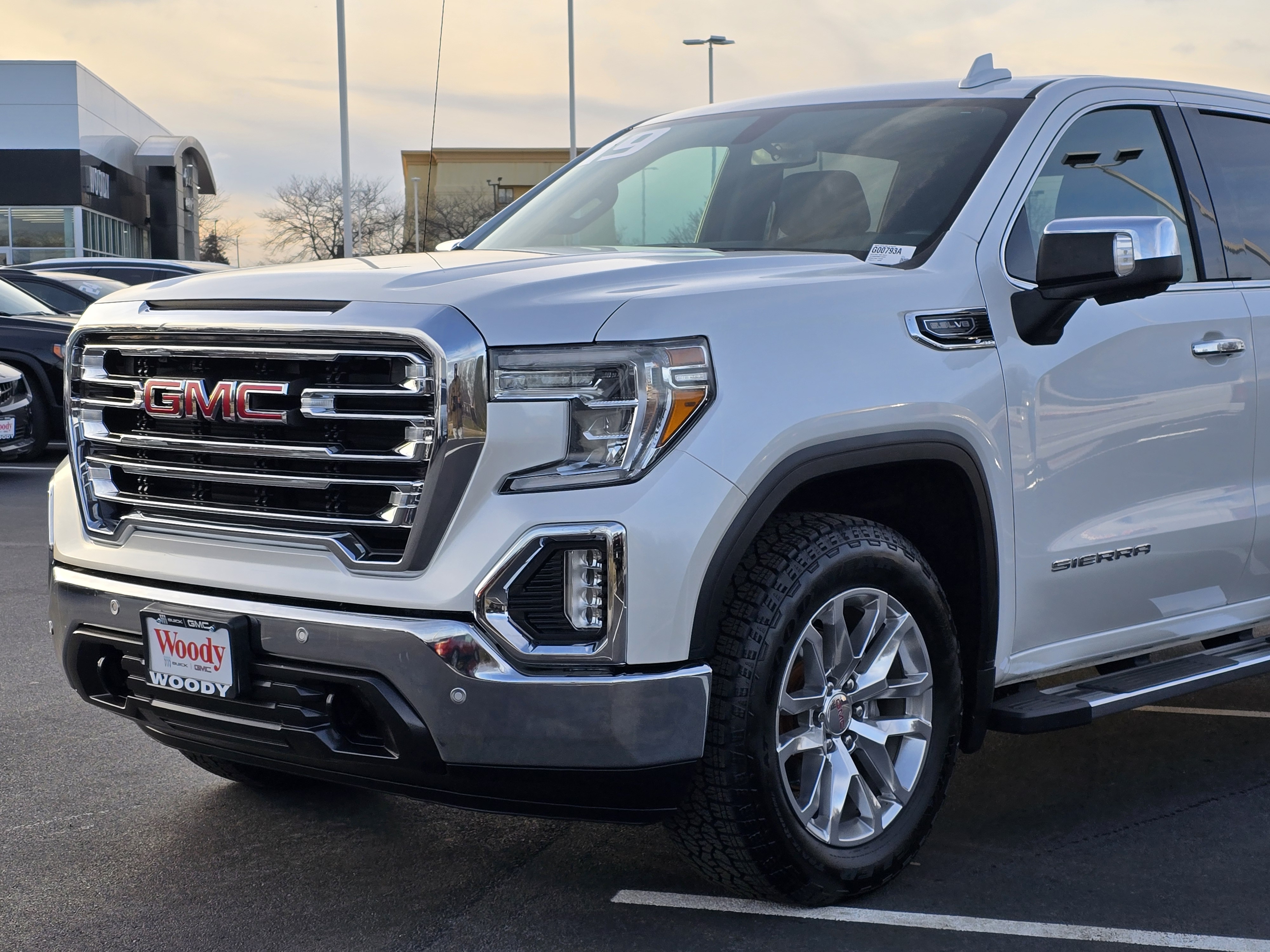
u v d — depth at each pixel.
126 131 48.38
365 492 2.76
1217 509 3.90
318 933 2.97
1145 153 3.94
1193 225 3.97
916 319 3.12
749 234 3.75
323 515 2.79
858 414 2.91
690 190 4.02
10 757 4.18
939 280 3.23
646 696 2.65
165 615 2.93
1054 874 3.32
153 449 3.01
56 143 40.50
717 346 2.75
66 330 11.62
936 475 3.22
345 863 3.36
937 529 3.31
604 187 4.27
